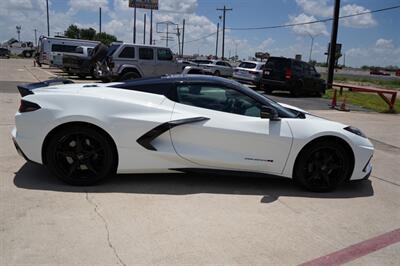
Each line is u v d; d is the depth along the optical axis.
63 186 4.50
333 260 3.28
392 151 7.82
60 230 3.47
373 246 3.57
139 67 17.39
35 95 4.54
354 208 4.49
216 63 31.12
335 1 24.72
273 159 4.79
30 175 4.80
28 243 3.22
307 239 3.62
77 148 4.47
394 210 4.50
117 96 4.66
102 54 18.11
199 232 3.60
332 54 25.45
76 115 4.38
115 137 4.48
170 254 3.19
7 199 4.07
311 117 5.23
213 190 4.73
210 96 4.84
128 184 4.71
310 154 4.83
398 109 16.44
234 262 3.13
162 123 4.54
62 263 2.97
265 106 4.79
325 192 4.97
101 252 3.15
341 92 20.97
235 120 4.72
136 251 3.20
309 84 20.34
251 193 4.73
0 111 9.34
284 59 20.03
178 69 18.42
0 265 2.90
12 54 68.31
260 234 3.65
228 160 4.70
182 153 4.61
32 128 4.43
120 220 3.74
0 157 5.52
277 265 3.14
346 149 4.94
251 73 22.67
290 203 4.50
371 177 5.82
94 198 4.23
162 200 4.30
